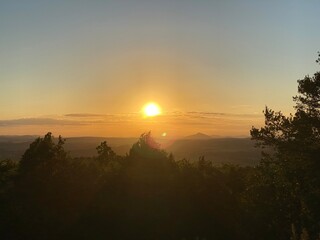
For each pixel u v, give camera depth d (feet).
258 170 111.14
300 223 83.92
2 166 112.06
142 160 105.60
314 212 85.30
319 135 98.89
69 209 93.20
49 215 89.51
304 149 99.55
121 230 90.48
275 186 102.53
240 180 131.44
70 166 105.29
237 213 100.07
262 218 98.27
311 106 104.12
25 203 91.20
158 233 89.86
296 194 96.89
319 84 101.96
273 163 108.27
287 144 103.81
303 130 101.04
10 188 96.07
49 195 94.43
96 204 94.32
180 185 99.96
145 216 93.40
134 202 95.76
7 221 85.87
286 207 96.89
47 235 86.17
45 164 101.40
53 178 97.96
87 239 87.71
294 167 98.89
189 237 88.94
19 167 106.01
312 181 93.81
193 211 96.17
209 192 100.83
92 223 91.66
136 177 100.12
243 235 92.32
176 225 92.17
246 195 107.65
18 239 83.66
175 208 95.81
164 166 105.81
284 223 93.30
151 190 98.32
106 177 101.24
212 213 96.94
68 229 89.04
